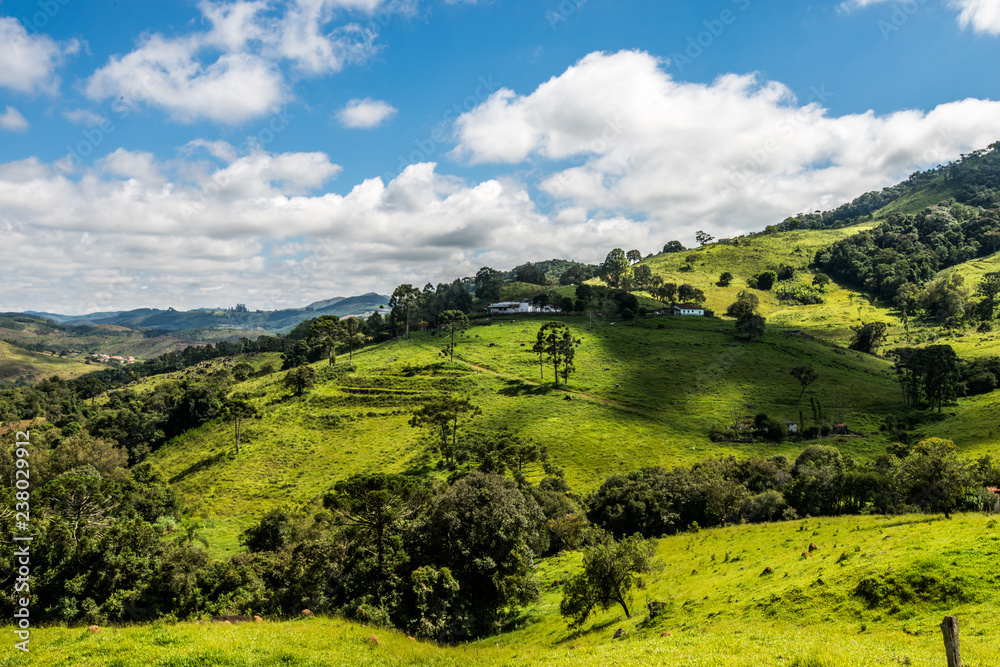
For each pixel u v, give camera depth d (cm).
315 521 5491
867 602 2588
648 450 9825
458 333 18638
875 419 11194
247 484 9319
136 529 5478
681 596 3909
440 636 4328
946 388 11344
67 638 2417
